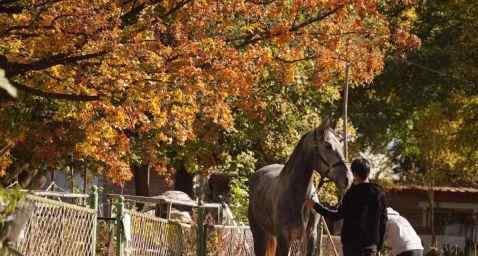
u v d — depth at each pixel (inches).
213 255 765.9
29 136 700.0
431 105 1763.0
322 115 1432.1
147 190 1246.9
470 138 1791.3
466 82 1686.8
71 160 846.5
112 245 572.1
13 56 589.6
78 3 569.6
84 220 499.5
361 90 1713.8
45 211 446.6
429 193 2048.5
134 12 608.4
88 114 630.5
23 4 600.4
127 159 813.9
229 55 618.8
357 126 1689.2
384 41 723.4
